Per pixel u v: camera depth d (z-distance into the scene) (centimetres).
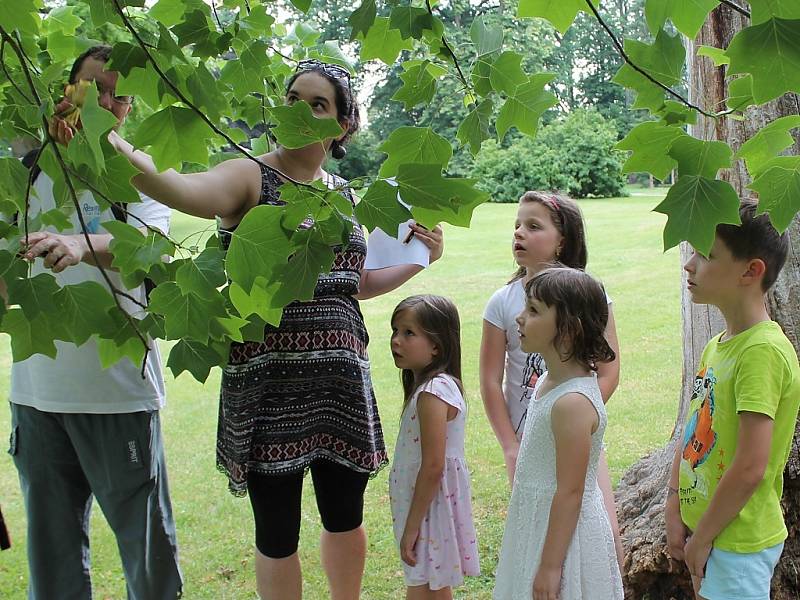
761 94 100
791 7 94
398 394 555
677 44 117
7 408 562
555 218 229
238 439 201
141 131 129
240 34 164
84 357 216
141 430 223
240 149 119
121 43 126
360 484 222
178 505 370
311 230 123
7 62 170
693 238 111
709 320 279
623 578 248
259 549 212
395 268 243
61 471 228
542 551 179
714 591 179
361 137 1678
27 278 134
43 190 207
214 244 139
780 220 122
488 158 2008
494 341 237
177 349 146
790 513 230
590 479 185
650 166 122
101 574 303
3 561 317
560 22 117
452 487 224
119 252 135
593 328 182
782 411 176
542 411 185
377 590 280
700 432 188
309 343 204
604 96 2272
